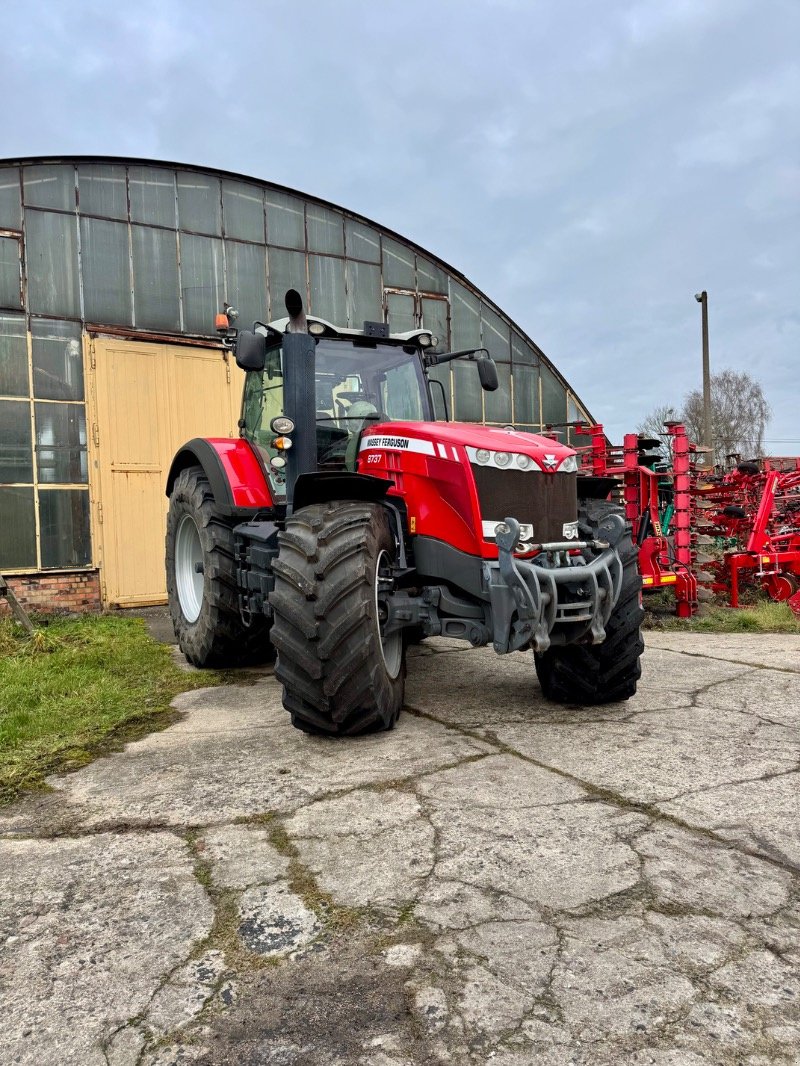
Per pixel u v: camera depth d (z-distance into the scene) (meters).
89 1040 1.63
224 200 9.26
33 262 7.94
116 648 5.80
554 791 2.89
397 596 3.73
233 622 5.01
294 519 3.53
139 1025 1.67
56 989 1.80
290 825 2.64
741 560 8.03
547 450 3.83
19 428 7.80
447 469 3.72
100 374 8.30
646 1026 1.63
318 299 10.02
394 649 3.89
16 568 7.75
